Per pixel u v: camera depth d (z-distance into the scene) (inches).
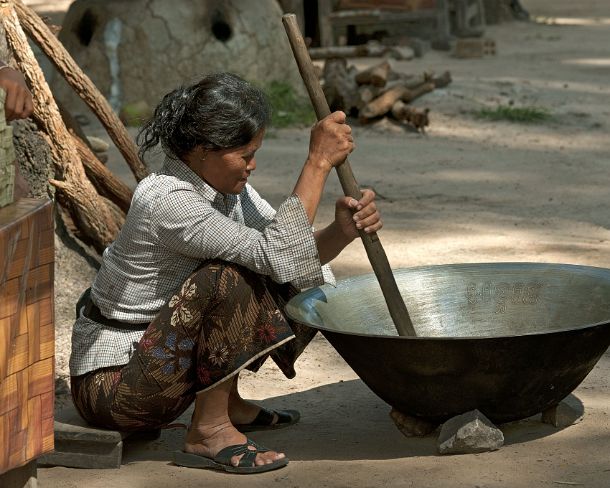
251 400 192.5
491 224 325.4
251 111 152.6
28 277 131.4
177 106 153.3
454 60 741.9
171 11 518.3
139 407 158.4
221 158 154.1
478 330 180.5
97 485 155.9
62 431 162.1
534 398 160.7
